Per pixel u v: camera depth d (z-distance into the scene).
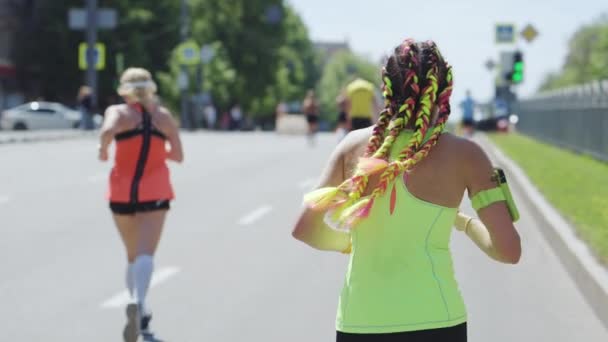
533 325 8.97
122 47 75.44
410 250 3.85
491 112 69.75
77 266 11.77
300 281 10.88
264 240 13.92
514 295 10.38
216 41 95.12
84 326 8.79
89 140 43.56
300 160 30.98
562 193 18.70
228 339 8.30
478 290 10.64
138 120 8.48
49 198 18.83
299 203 18.55
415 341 3.80
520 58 46.72
